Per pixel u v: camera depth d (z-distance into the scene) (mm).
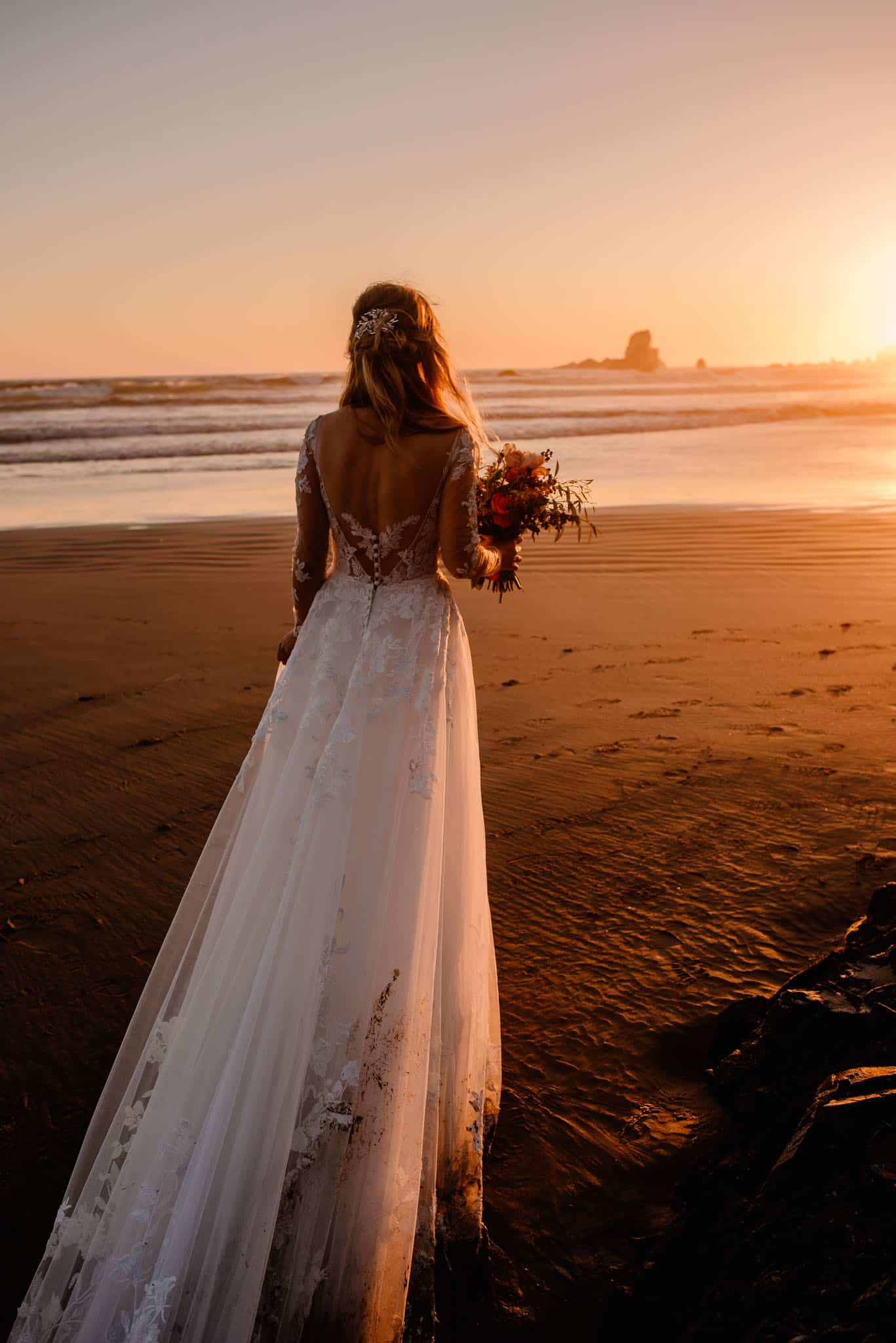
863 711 5062
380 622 2041
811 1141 1800
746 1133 2150
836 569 8766
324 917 1868
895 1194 1601
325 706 2016
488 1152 2307
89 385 40406
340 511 2061
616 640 6707
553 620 7293
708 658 6207
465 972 2092
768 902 3252
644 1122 2375
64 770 4625
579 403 39531
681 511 11961
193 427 26062
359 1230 1771
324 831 1899
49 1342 1758
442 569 2266
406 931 1892
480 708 5387
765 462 17750
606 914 3270
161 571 9172
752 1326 1581
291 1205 1776
